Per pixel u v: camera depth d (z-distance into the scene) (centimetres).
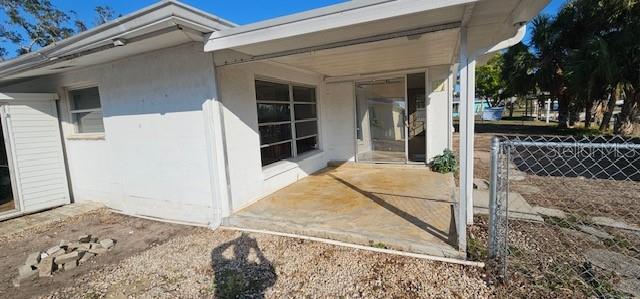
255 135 473
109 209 522
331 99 760
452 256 285
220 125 395
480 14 263
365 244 324
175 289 266
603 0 1081
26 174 512
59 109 556
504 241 255
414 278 260
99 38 343
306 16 278
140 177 470
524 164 734
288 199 479
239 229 391
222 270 293
